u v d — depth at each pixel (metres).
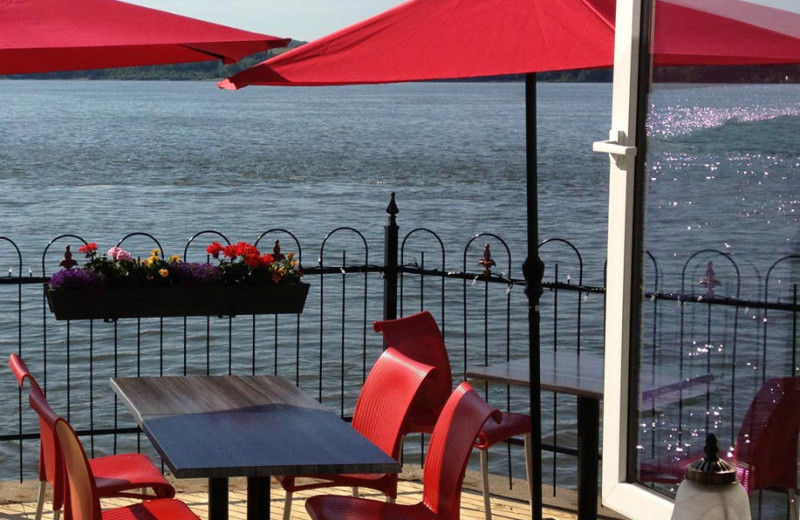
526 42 3.58
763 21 2.65
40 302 14.78
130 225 25.14
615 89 3.14
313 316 14.05
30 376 4.00
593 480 4.80
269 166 46.81
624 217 3.10
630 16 3.06
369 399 4.61
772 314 2.68
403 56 3.73
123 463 4.60
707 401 2.90
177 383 4.80
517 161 49.72
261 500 3.91
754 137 2.69
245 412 4.30
